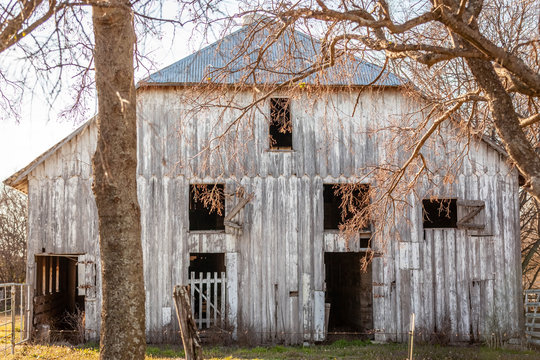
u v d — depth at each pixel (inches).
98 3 239.5
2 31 210.5
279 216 682.8
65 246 660.7
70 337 673.6
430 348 634.2
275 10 332.5
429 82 456.4
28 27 219.0
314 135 693.3
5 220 1381.6
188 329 271.3
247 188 682.2
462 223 694.5
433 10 297.6
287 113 689.0
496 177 707.4
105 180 265.4
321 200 687.1
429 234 696.4
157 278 663.8
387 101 692.1
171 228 670.5
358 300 791.7
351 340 707.4
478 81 333.1
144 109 675.4
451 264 695.7
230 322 664.4
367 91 694.5
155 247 666.8
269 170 686.5
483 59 301.0
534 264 1040.8
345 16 296.8
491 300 694.5
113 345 260.1
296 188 686.5
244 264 674.2
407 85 452.1
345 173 690.8
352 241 685.9
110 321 262.8
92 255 662.5
